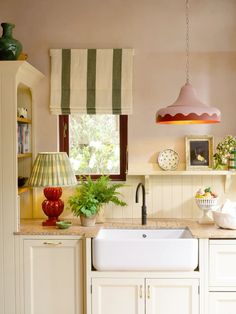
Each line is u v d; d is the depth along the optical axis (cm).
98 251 309
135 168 378
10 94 321
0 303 328
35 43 379
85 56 377
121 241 308
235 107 373
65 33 379
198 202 352
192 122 299
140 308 311
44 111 380
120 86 376
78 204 342
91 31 378
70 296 324
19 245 324
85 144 387
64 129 387
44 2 379
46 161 339
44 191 356
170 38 376
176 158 376
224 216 322
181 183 378
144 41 376
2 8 379
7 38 326
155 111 377
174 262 307
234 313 311
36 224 353
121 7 377
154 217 380
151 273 310
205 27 374
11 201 325
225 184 372
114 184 366
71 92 377
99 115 386
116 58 376
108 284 312
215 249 309
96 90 376
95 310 313
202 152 373
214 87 374
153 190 379
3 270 326
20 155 343
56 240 322
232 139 358
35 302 326
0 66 317
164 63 376
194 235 308
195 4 374
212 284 309
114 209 380
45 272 324
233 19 373
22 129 363
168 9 376
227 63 374
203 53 374
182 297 311
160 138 378
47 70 380
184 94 283
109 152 387
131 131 378
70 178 343
